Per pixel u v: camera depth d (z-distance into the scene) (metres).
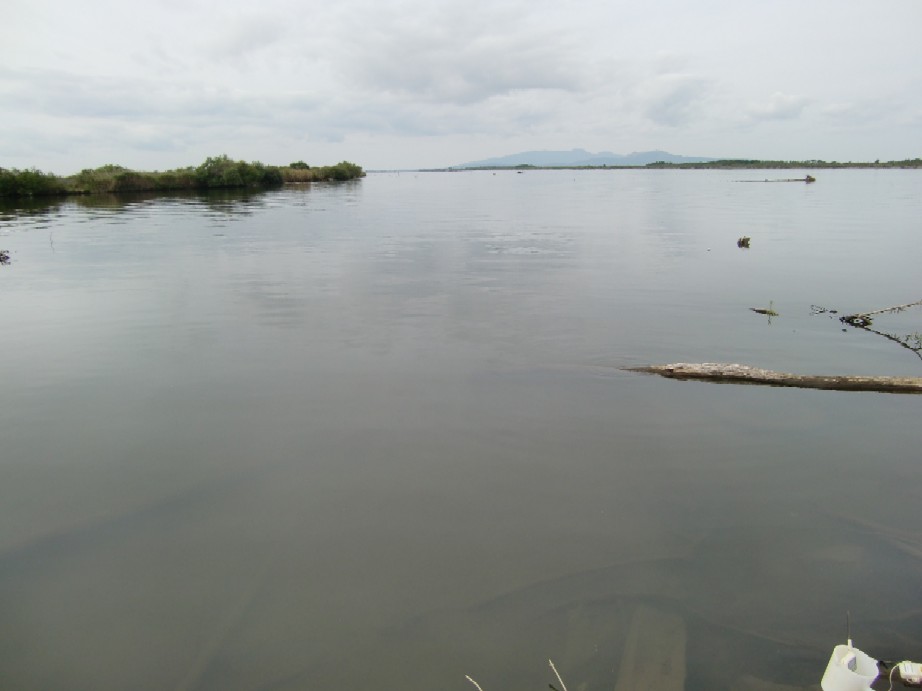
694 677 3.44
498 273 15.16
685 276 14.87
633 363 8.66
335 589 4.21
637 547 4.60
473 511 5.07
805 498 5.22
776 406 7.18
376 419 6.78
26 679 3.55
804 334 10.09
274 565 4.45
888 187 62.94
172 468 5.78
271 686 3.50
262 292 12.91
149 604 4.11
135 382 7.90
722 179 99.44
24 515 5.07
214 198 45.03
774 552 4.51
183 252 18.27
